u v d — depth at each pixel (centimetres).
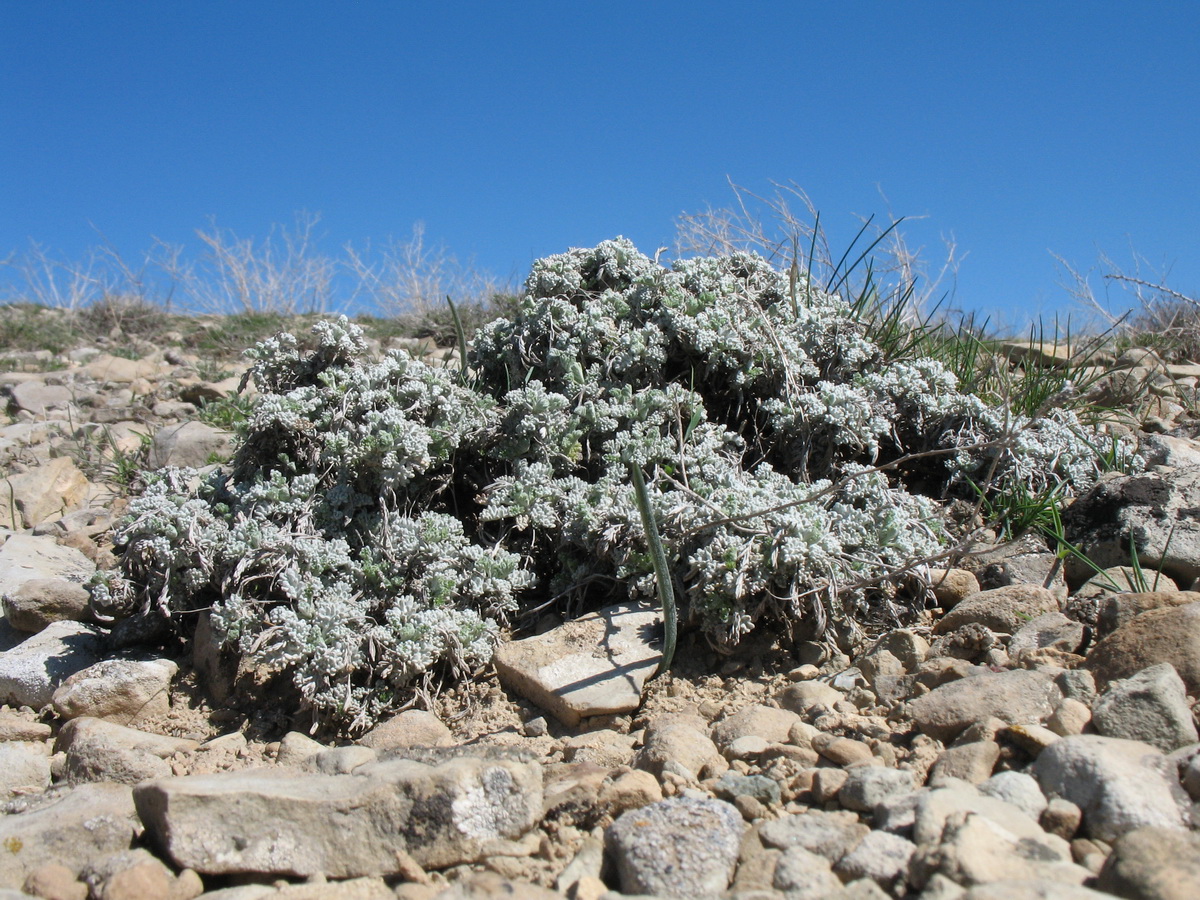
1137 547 64
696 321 78
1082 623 57
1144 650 50
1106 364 115
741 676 59
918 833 39
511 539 72
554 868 42
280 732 60
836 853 40
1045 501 69
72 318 210
